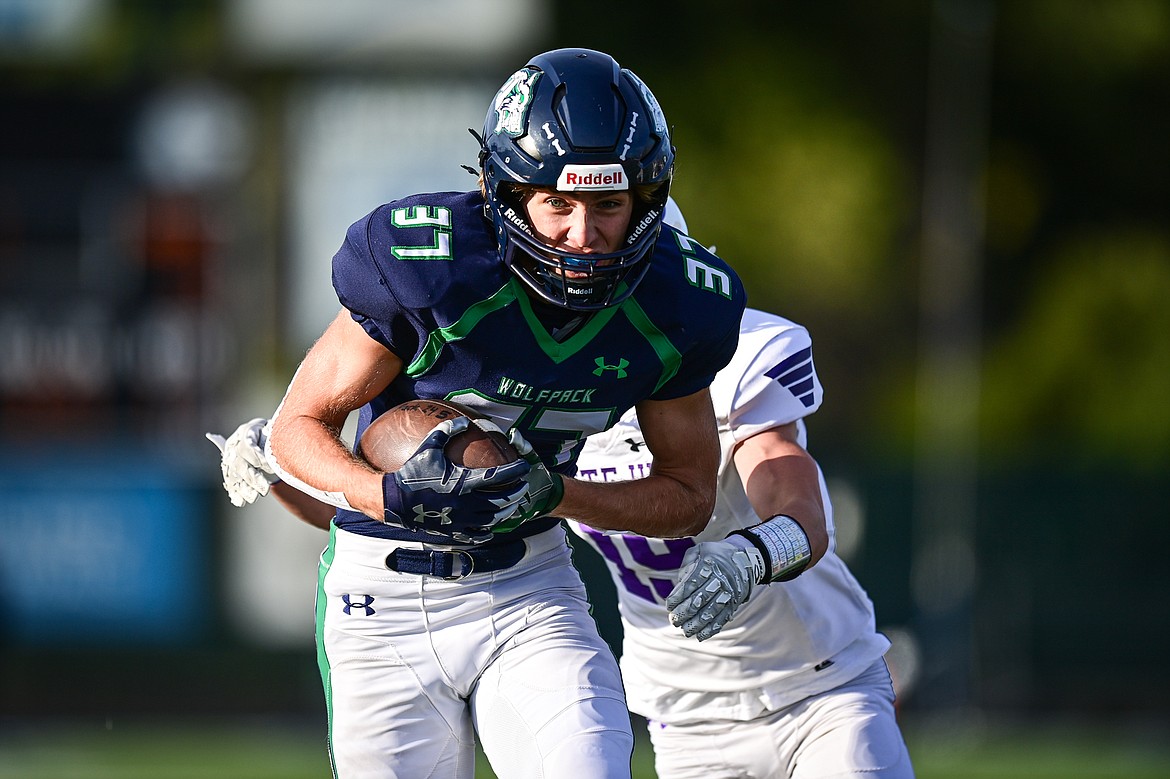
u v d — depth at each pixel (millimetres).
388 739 11055
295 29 34562
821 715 12117
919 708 33312
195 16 37906
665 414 10812
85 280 35125
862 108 60781
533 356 10266
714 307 10500
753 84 59625
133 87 35219
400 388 10719
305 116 34656
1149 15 61312
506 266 10172
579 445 10984
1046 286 61438
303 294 35000
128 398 35094
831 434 58062
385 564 10930
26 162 35156
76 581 32875
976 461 37188
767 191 58781
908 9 60562
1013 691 35562
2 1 36719
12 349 34875
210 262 35125
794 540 10680
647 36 59656
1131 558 36344
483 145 10195
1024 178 63594
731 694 12336
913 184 60469
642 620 12555
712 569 10250
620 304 10258
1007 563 36219
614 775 10203
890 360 58938
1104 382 59469
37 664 32781
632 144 9805
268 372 35094
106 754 28984
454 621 10961
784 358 11789
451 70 34344
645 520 10547
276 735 31172
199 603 32812
